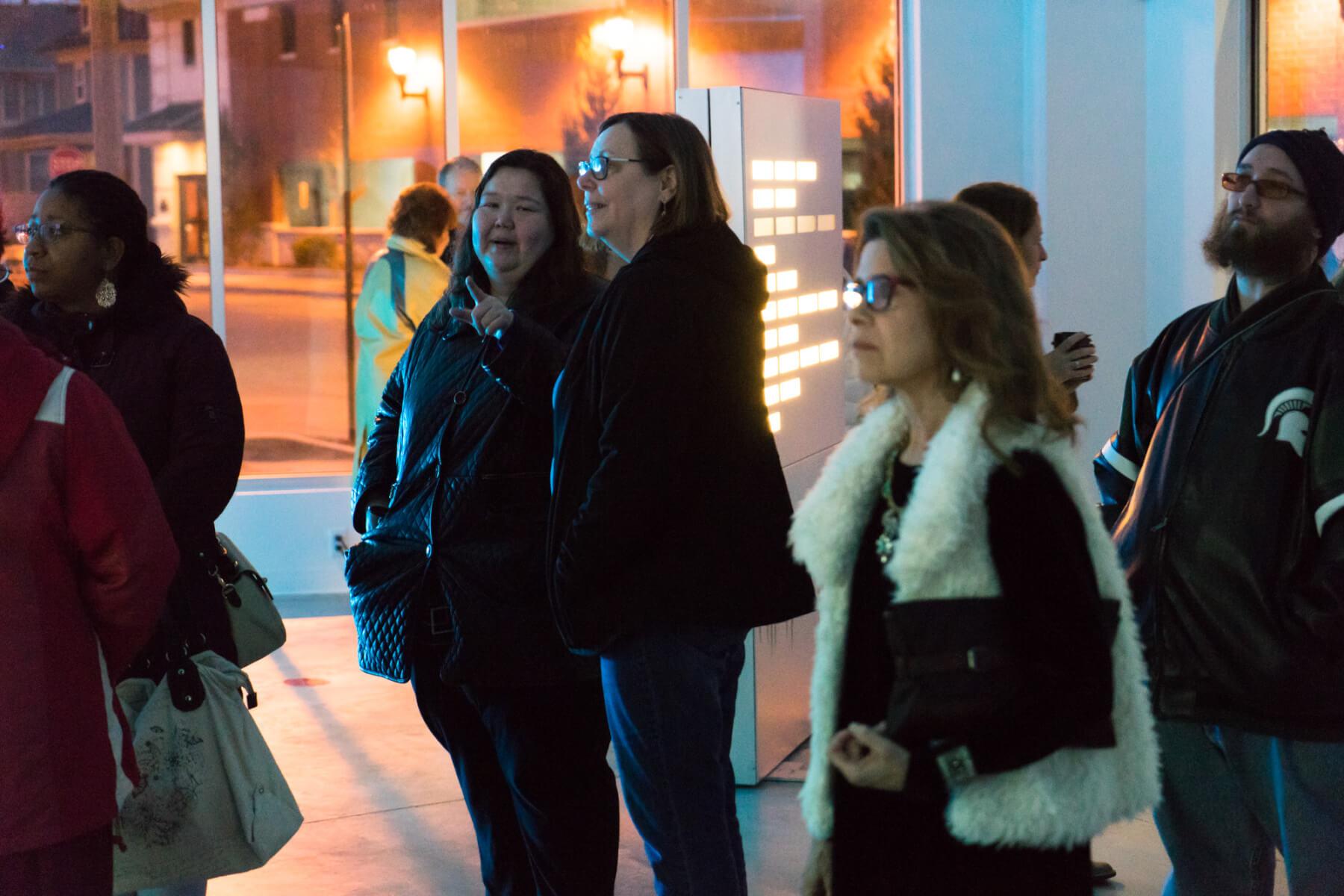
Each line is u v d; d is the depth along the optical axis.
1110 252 8.04
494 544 3.20
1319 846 2.69
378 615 3.36
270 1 8.30
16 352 2.55
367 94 8.41
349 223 8.45
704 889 2.81
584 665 3.19
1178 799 2.86
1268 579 2.67
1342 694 2.64
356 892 3.96
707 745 2.85
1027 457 1.78
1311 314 2.72
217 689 3.23
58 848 2.57
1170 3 7.79
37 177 8.30
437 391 3.37
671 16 8.41
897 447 1.97
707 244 2.88
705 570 2.79
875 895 1.89
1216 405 2.77
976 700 1.75
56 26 8.24
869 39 8.36
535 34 8.44
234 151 8.35
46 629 2.54
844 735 1.82
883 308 1.86
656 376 2.74
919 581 1.78
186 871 3.18
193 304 8.40
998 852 1.81
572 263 3.42
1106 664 1.75
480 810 3.47
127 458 2.66
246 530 8.06
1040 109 8.01
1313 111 7.40
